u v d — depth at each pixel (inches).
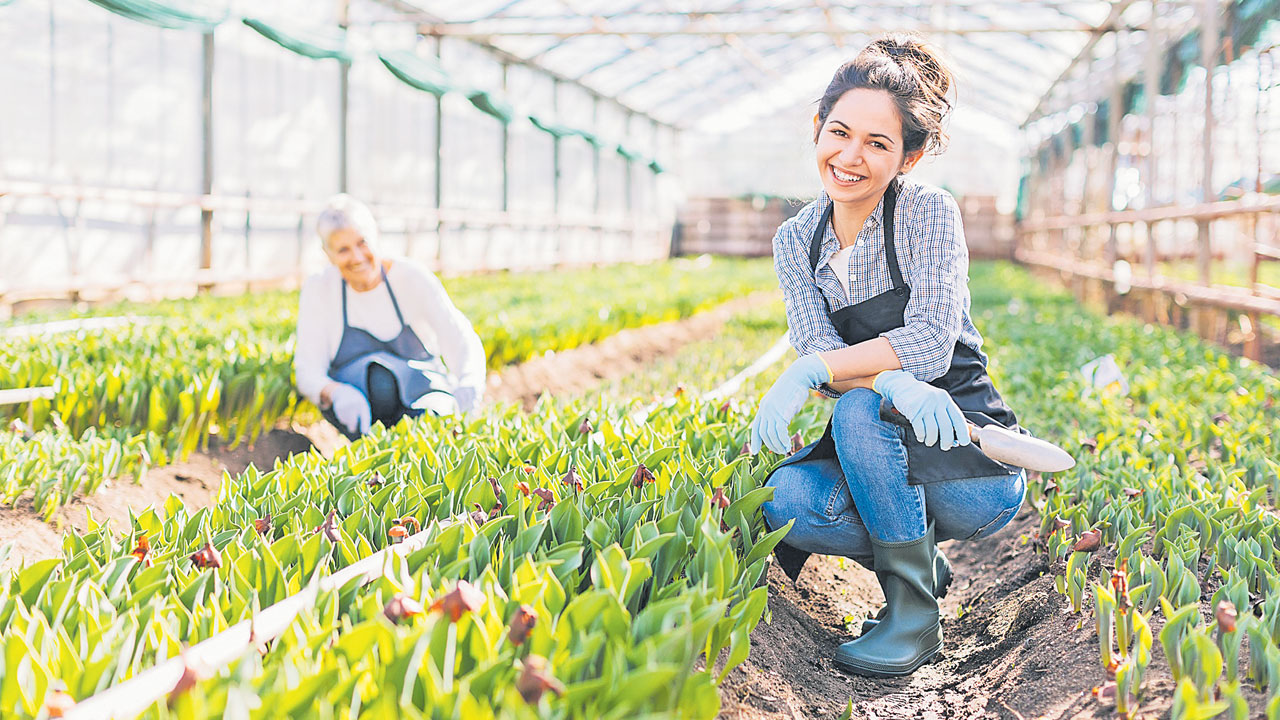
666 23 831.1
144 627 77.4
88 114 499.5
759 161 1427.2
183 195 561.3
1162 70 588.7
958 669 122.3
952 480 118.5
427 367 202.5
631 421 152.3
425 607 78.4
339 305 201.2
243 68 600.4
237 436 206.1
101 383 195.5
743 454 144.3
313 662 71.2
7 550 100.7
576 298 479.5
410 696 68.0
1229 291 441.4
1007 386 241.9
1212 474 151.7
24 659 68.0
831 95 113.7
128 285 506.3
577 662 70.0
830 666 121.3
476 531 96.5
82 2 490.9
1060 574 122.0
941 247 115.7
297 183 657.0
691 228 1438.2
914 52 115.5
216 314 335.0
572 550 92.0
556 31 773.3
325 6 687.1
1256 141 420.2
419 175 801.6
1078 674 99.3
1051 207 976.9
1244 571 108.2
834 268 121.9
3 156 459.2
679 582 87.0
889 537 117.6
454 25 777.6
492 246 917.2
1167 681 88.4
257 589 87.5
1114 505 128.8
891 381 112.5
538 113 904.3
